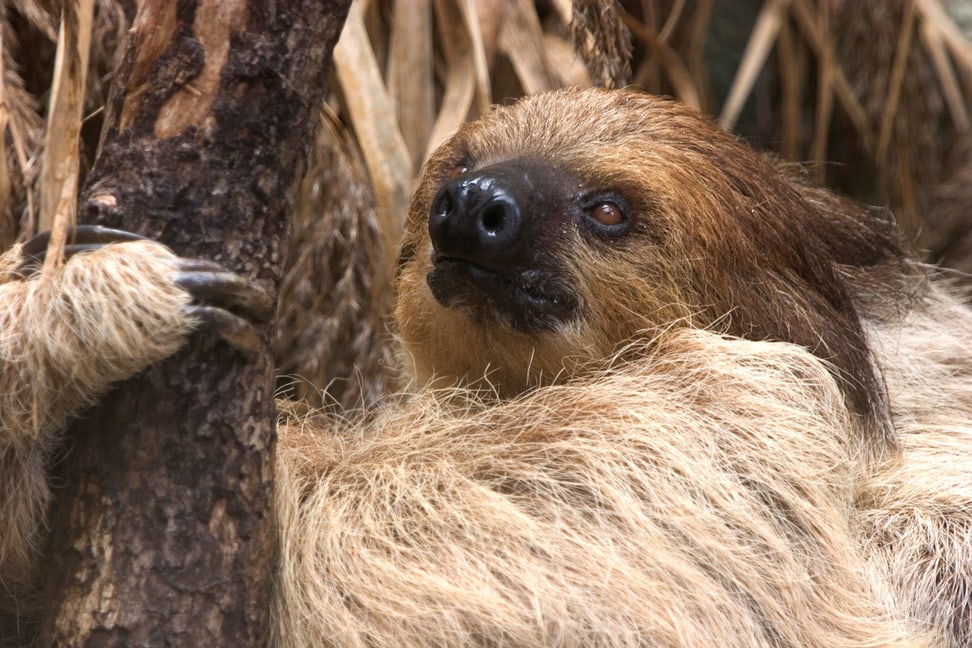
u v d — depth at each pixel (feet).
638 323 13.91
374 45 20.52
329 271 18.06
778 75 23.84
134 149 9.86
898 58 22.53
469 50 20.21
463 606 11.20
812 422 13.07
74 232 10.00
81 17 10.12
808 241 14.84
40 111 17.19
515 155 14.44
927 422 15.89
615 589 11.41
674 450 12.48
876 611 12.66
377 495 12.45
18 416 10.10
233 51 9.75
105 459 9.66
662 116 14.83
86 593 9.45
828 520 12.59
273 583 11.70
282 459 12.59
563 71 20.35
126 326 9.46
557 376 14.02
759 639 12.01
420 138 20.02
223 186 9.82
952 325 17.72
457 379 14.84
